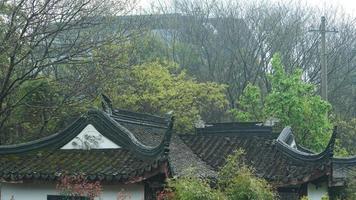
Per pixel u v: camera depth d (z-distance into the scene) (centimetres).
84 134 1683
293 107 2853
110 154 1634
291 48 4253
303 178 1728
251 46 4119
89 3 2303
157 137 1950
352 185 1962
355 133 3862
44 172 1581
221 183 1464
